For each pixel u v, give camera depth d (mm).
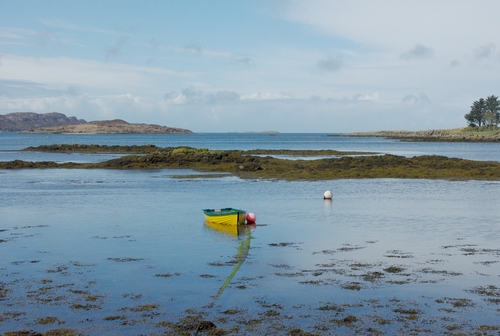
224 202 35281
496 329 12359
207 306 14023
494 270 17562
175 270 17703
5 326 12547
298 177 52844
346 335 12008
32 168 65188
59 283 16094
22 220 27875
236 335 12023
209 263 18688
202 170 61375
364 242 22281
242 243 22109
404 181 49500
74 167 66188
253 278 16688
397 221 27625
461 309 13711
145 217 29062
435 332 12180
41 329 12422
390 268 17750
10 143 167125
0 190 42188
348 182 48688
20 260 19031
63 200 36156
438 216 29219
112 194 39750
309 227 25969
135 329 12383
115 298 14680
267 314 13383
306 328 12422
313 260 19078
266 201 35906
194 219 28484
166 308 13867
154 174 57250
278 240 22797
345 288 15539
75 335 12055
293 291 15289
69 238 23078
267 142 190125
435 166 57656
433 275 16938
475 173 53281
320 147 140500
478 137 189875
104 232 24609
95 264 18469
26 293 15062
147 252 20391
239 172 58125
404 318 13062
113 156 93438
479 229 25281
